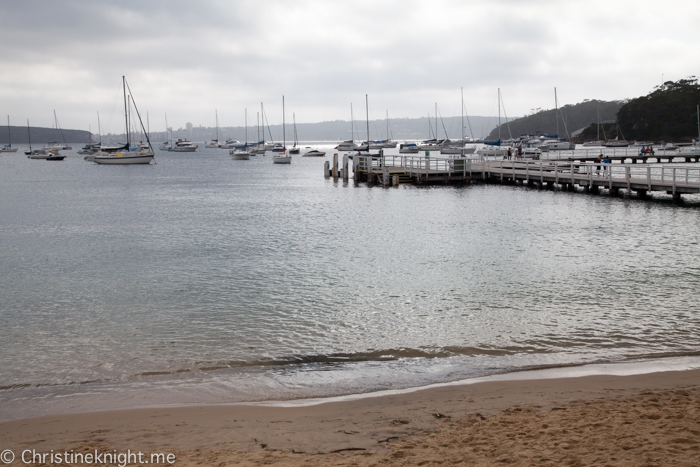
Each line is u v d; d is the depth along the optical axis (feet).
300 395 31.14
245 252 76.28
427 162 174.09
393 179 174.70
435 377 33.53
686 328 42.27
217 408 29.17
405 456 21.91
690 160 230.68
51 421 27.89
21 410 29.81
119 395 31.83
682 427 23.35
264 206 134.41
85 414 28.81
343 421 26.73
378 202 136.05
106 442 24.77
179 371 35.76
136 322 46.55
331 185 195.31
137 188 194.80
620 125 556.10
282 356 38.14
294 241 84.38
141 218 114.83
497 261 67.62
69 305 52.03
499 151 267.59
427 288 55.83
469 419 26.11
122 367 36.65
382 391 31.35
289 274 62.80
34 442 25.03
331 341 41.09
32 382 34.19
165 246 81.97
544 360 36.14
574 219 99.81
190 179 238.68
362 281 59.16
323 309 49.32
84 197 162.81
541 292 53.47
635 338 40.22
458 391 30.71
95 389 32.91
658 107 518.78
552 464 20.38
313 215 115.24
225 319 46.93
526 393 29.91
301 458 22.20
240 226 101.30
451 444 22.94
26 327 45.70
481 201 131.34
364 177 204.13
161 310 49.85
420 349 39.01
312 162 401.90
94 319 47.62
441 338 41.24
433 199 138.41
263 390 32.09
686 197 126.31
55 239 89.51
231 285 58.39
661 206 114.11
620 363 35.12
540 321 44.73
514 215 106.83
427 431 25.00
